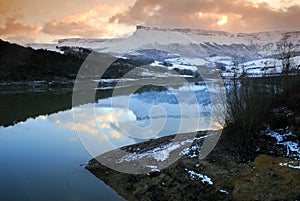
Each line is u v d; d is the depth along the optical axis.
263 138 12.16
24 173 11.88
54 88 54.03
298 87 14.52
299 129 11.62
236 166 10.29
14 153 14.70
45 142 16.66
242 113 11.81
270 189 8.66
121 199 9.73
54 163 13.06
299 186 8.52
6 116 26.84
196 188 9.43
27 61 69.44
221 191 9.02
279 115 13.11
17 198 9.68
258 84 12.84
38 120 24.58
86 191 10.26
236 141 12.18
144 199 9.57
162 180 10.28
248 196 8.55
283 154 10.70
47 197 9.78
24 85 54.34
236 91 12.41
